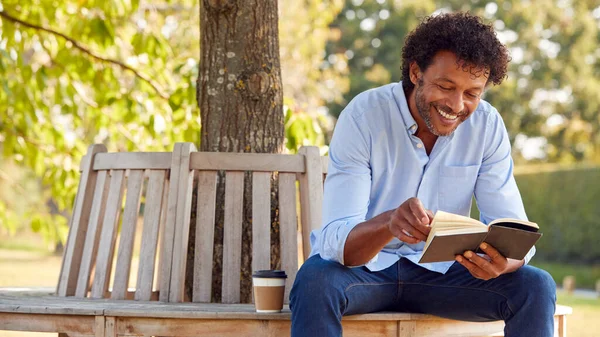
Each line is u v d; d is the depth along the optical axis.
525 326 2.31
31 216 5.63
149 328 2.40
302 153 2.96
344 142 2.44
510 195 2.56
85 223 3.09
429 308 2.46
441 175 2.52
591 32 20.22
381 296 2.42
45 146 5.11
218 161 2.90
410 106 2.47
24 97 4.89
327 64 19.83
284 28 9.70
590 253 15.52
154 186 2.93
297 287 2.25
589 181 15.60
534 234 2.11
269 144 3.20
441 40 2.26
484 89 2.35
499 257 2.19
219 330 2.38
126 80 5.58
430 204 2.53
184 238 2.83
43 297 2.93
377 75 20.05
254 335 2.38
